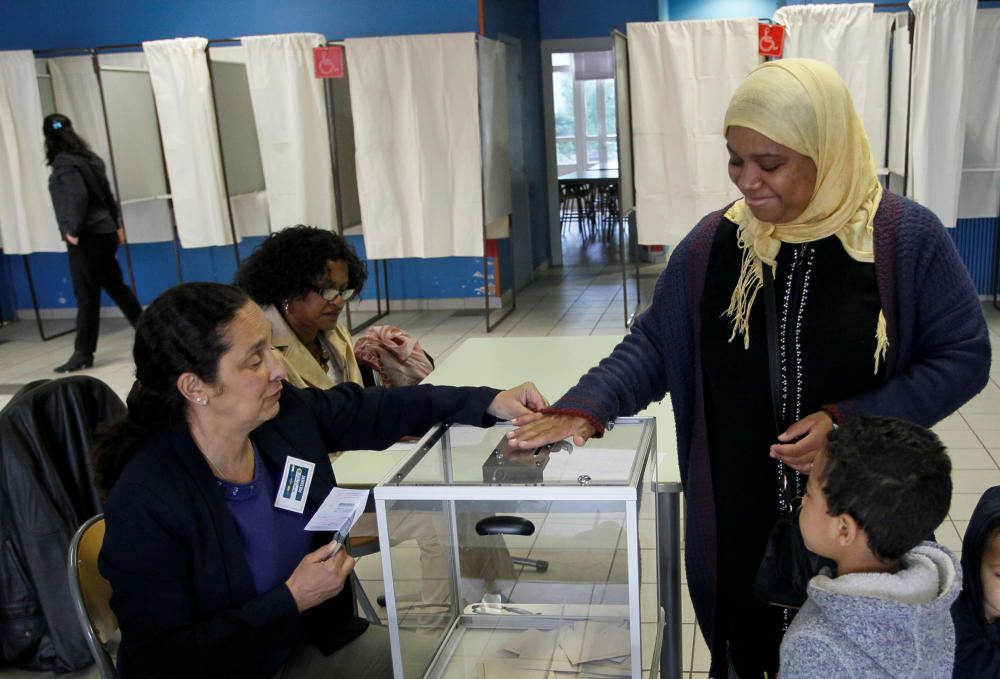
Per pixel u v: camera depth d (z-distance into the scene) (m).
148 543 1.38
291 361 2.10
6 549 2.43
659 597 1.74
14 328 7.18
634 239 8.60
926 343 1.35
